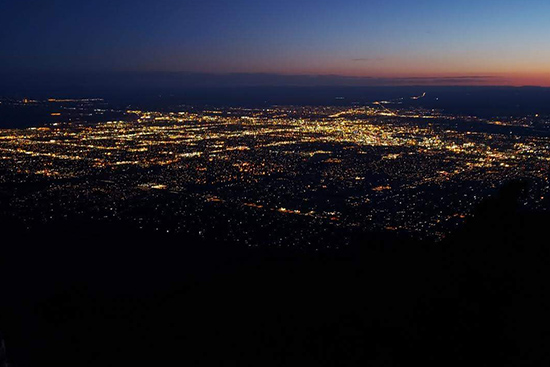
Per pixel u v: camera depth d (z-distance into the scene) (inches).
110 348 223.1
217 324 250.8
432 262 267.1
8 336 222.5
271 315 253.8
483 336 196.1
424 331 209.2
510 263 237.1
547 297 210.5
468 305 215.5
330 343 217.0
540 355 181.0
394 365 194.5
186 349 224.4
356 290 264.7
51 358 206.8
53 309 265.4
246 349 221.8
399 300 239.1
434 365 189.0
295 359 209.3
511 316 203.3
